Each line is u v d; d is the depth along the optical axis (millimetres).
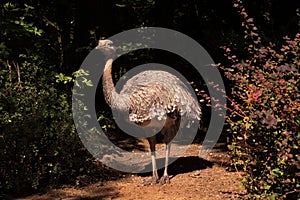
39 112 8859
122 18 14078
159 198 8117
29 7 10953
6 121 8672
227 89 12758
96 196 8375
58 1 12219
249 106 6855
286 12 13977
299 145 6266
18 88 9352
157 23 14367
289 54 8164
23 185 8609
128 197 8250
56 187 8766
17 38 10617
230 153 7699
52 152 8742
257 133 6793
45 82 9906
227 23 14336
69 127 9023
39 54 10844
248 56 12766
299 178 6516
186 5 14734
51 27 12070
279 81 6469
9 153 8477
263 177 6781
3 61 10242
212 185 8648
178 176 9312
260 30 13375
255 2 14047
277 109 6484
